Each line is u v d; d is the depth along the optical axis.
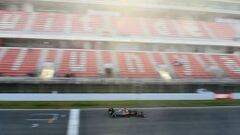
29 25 62.34
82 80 50.09
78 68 55.19
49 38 59.78
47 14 67.25
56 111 43.69
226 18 74.12
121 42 62.50
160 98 50.94
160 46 64.12
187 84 52.69
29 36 59.25
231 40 66.94
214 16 73.75
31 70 53.59
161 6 68.69
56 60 56.62
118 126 38.59
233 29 71.00
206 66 60.22
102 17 68.62
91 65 56.31
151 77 54.97
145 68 57.34
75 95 48.94
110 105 47.00
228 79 54.81
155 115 43.31
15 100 47.88
